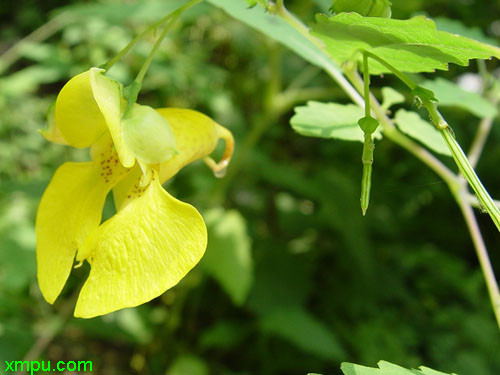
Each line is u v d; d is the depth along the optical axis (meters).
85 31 0.22
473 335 0.21
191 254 0.05
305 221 0.25
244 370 0.20
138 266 0.05
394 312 0.22
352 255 0.22
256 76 0.26
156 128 0.06
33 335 0.17
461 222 0.25
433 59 0.06
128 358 0.20
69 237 0.06
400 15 0.19
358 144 0.26
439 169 0.10
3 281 0.16
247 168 0.23
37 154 0.23
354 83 0.08
